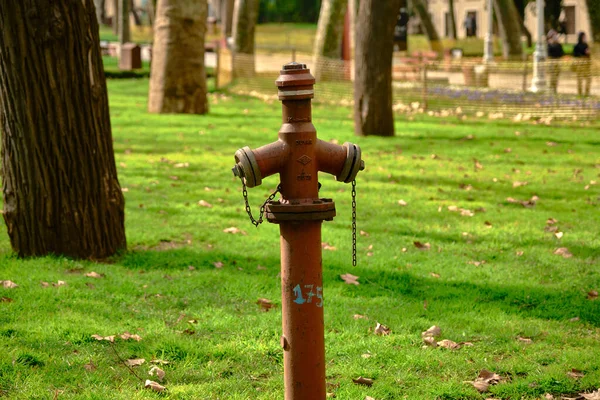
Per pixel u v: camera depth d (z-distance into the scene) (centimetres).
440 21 6419
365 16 1667
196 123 1888
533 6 4719
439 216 988
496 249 841
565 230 917
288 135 383
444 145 1591
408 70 2811
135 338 561
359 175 1262
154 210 992
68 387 483
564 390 497
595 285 721
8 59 712
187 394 480
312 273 383
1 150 745
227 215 977
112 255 771
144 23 6500
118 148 1491
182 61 2062
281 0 6756
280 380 505
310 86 383
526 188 1166
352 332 590
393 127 1706
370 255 806
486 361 541
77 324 579
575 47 2875
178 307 642
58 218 744
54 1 707
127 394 474
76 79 727
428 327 609
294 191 386
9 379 486
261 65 3681
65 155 736
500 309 656
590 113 2069
